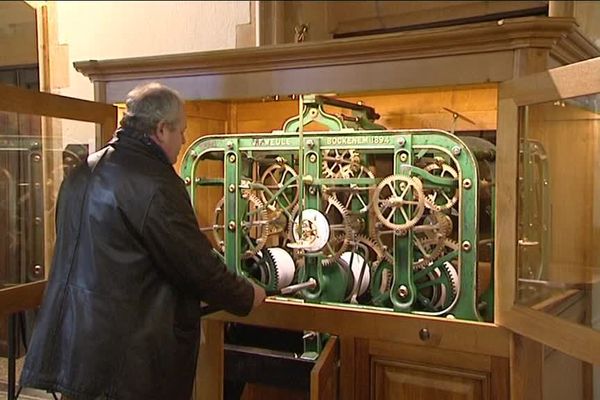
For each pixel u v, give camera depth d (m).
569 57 2.00
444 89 2.16
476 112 2.44
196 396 2.30
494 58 1.81
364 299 2.21
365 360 2.05
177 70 2.25
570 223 1.73
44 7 3.44
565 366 2.01
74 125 2.24
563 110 1.71
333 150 2.09
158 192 1.63
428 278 2.01
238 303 1.76
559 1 2.58
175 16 3.27
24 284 2.12
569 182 1.73
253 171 2.25
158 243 1.62
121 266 1.63
